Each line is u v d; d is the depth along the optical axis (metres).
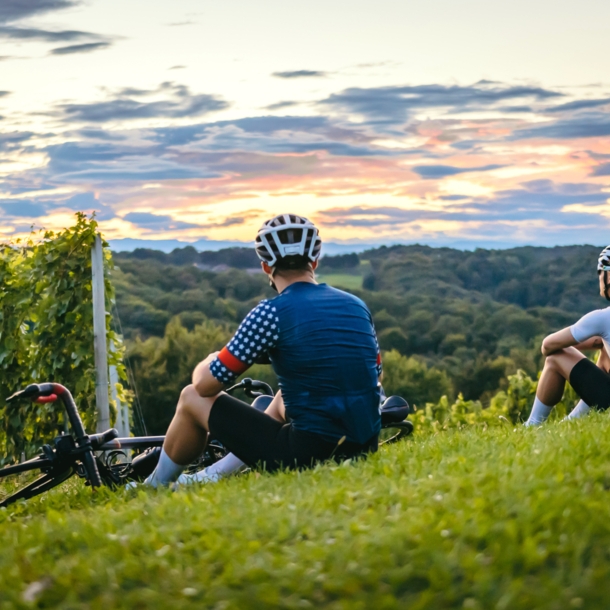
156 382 59.25
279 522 3.16
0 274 9.71
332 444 4.31
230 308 81.38
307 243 4.45
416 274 91.19
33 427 9.84
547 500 3.12
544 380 6.32
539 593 2.46
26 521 4.39
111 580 2.83
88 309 9.50
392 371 63.22
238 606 2.58
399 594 2.60
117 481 5.15
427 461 4.15
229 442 4.46
